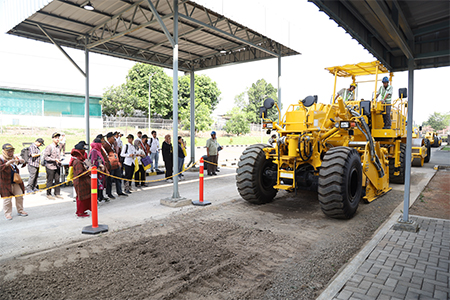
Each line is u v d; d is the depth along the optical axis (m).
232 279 3.22
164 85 37.81
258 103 66.56
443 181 9.24
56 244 4.26
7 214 5.55
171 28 9.34
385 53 4.91
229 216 5.65
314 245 4.19
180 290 2.98
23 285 3.08
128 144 7.99
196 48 11.30
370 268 3.26
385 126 8.05
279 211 6.01
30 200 7.16
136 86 36.66
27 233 4.75
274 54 10.35
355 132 7.33
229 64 11.91
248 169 6.24
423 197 7.05
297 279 3.24
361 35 4.00
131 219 5.50
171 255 3.79
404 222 4.61
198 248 4.01
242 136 44.22
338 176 5.07
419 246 3.87
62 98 32.50
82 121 32.44
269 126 6.23
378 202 6.65
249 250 3.99
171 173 9.96
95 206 4.84
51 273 3.34
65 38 10.00
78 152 5.63
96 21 8.73
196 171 12.38
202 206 6.49
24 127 26.75
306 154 5.62
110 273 3.33
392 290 2.80
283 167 5.90
